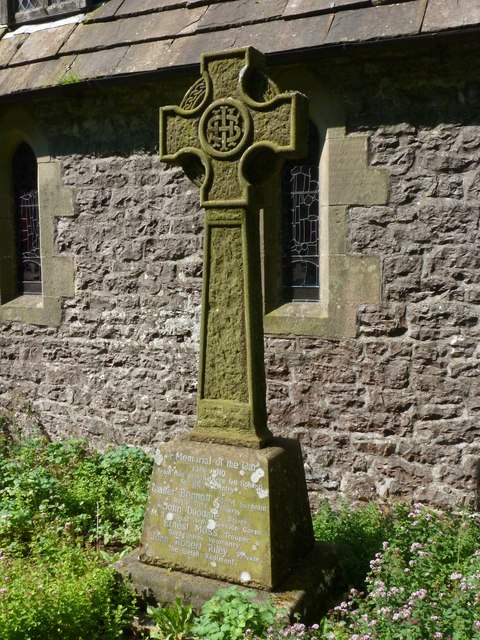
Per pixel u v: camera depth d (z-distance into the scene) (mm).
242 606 3188
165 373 5836
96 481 5180
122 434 6094
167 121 3771
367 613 3100
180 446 3729
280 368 5254
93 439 6266
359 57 4734
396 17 4520
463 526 4098
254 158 3553
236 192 3590
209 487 3619
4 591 3266
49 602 3268
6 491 4934
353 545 4109
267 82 3490
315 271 5316
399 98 4723
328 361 5090
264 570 3441
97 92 5828
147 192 5762
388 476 4969
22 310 6582
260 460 3498
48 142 6199
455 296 4680
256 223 3664
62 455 5734
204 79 3609
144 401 5957
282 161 3570
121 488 5137
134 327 5949
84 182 6062
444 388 4754
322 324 5078
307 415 5195
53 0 6539
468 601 3092
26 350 6605
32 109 6215
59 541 4262
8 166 6652
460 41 4332
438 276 4711
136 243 5863
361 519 4465
